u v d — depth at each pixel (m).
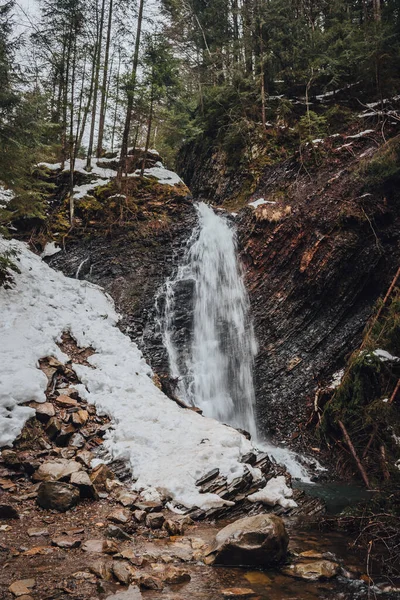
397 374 8.87
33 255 12.95
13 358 8.09
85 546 4.23
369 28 17.00
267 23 18.05
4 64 9.40
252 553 4.00
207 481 6.01
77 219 14.62
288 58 18.08
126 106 16.59
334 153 13.98
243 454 6.73
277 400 10.50
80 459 6.48
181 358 11.37
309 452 9.18
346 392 9.10
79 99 16.62
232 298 12.62
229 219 14.22
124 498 5.54
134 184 15.54
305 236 11.99
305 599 3.43
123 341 10.52
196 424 7.60
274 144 16.53
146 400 8.27
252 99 18.16
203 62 21.77
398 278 10.51
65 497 5.25
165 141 20.59
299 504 6.00
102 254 13.53
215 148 18.69
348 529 5.17
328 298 11.16
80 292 11.77
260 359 11.32
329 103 17.20
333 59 16.89
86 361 9.30
